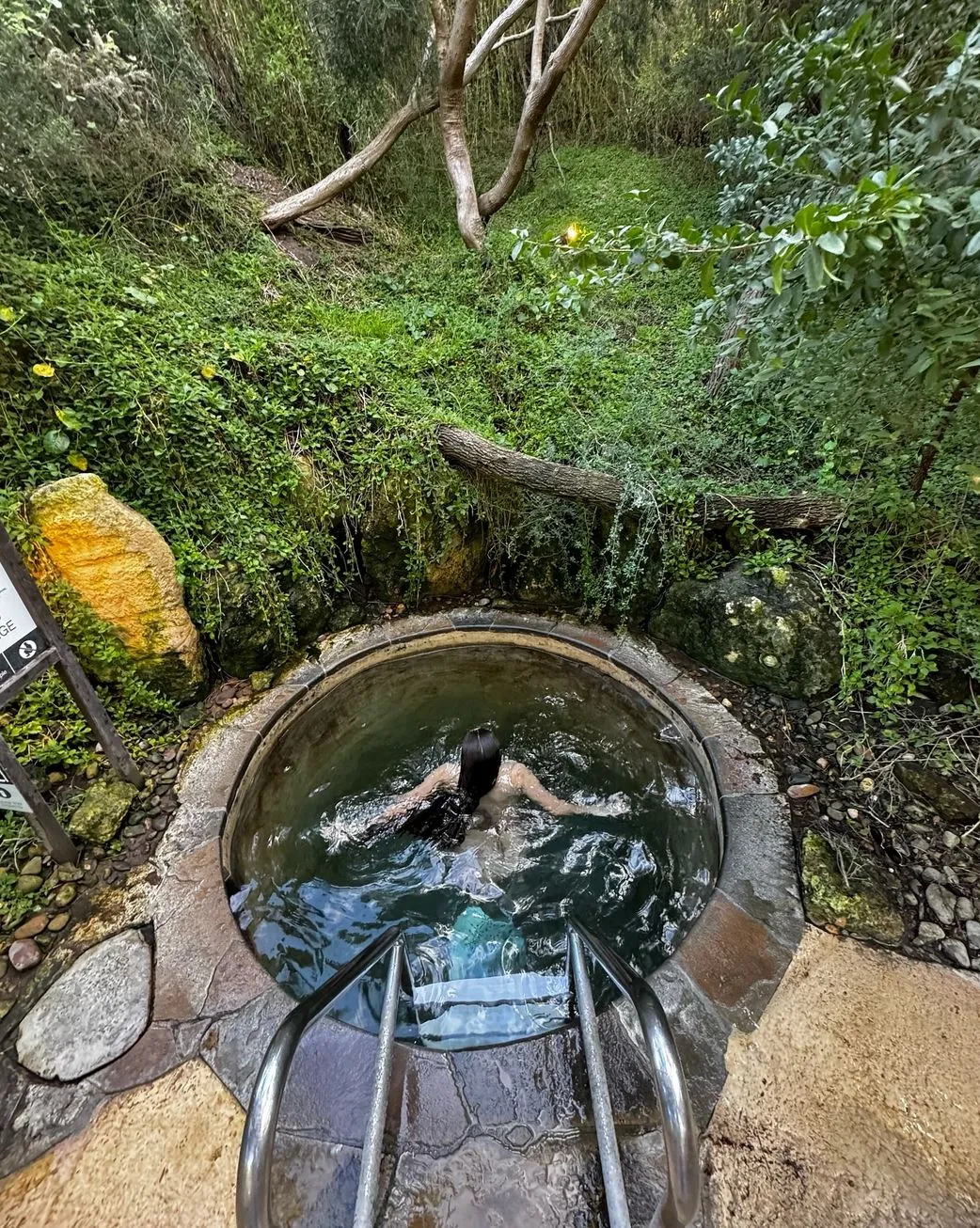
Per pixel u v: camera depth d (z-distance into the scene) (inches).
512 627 148.2
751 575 132.0
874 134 72.9
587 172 271.7
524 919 94.4
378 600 158.4
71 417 116.6
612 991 82.0
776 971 80.7
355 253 216.8
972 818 97.5
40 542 105.6
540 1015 81.4
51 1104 70.4
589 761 121.6
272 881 99.9
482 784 99.0
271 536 136.3
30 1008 79.3
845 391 98.8
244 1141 44.6
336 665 137.0
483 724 131.3
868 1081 70.2
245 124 224.7
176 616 119.6
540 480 144.3
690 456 148.3
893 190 55.9
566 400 166.4
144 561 113.7
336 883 101.0
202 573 127.0
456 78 191.2
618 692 135.8
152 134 175.9
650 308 202.1
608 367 175.6
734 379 153.2
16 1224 61.6
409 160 254.7
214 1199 62.8
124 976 82.0
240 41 211.9
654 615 144.3
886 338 78.0
